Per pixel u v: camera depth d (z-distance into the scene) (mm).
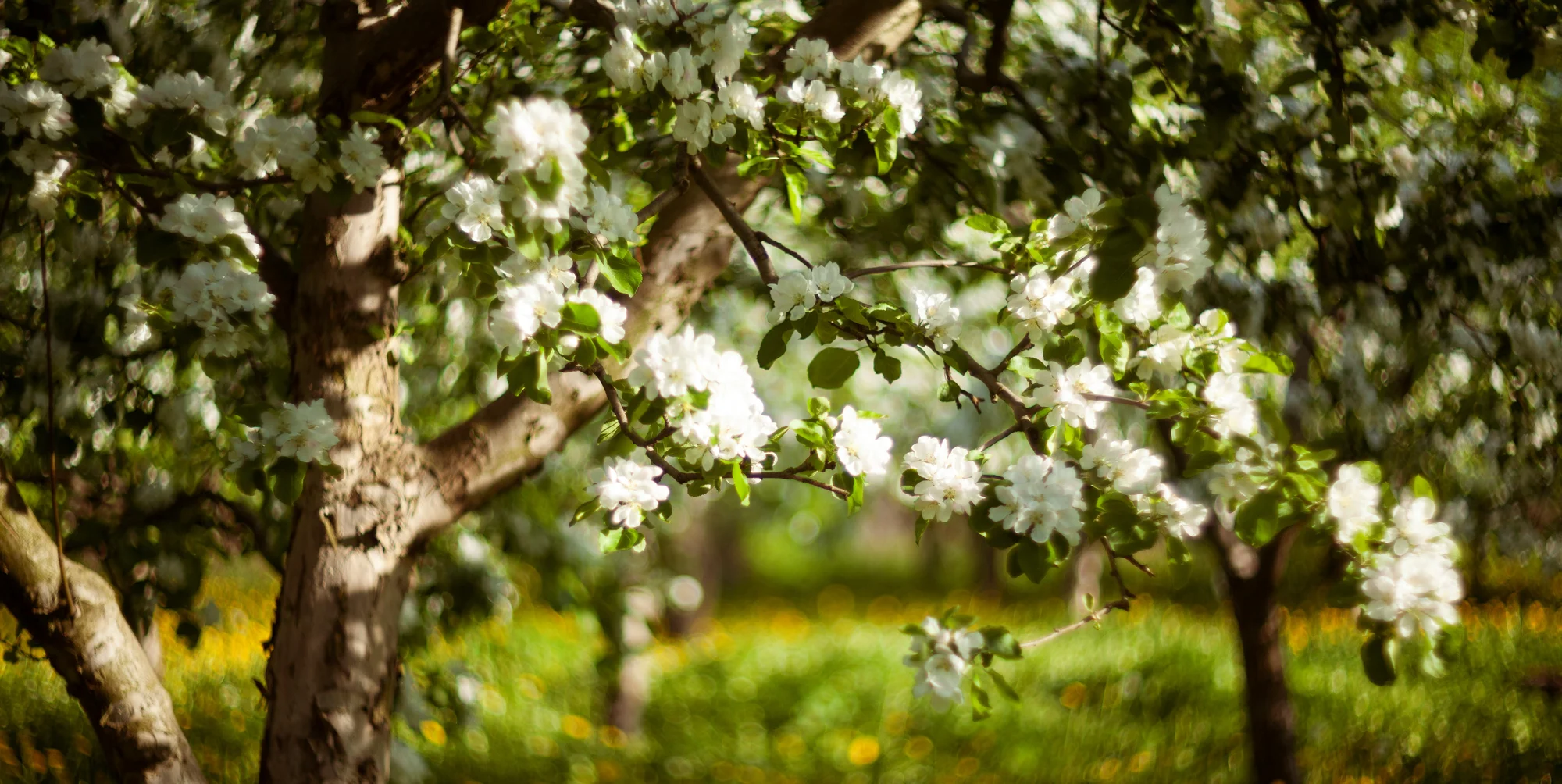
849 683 9961
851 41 2502
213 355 1872
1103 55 3258
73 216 2357
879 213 3689
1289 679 7219
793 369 5312
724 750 8250
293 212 2850
